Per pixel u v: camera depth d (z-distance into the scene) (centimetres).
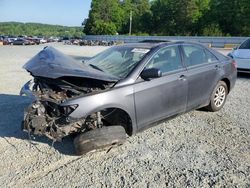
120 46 565
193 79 544
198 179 371
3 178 377
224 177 375
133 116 453
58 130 407
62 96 412
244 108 670
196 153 441
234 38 4325
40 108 411
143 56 485
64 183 365
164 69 502
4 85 934
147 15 10281
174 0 9200
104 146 417
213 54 621
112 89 431
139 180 370
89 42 5638
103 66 507
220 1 7869
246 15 7200
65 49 3425
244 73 1148
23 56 2169
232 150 451
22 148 457
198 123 566
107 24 10481
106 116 448
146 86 463
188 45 566
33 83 472
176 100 514
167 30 9438
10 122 568
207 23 8044
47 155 436
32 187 357
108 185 360
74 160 421
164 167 400
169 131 526
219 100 638
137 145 468
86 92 419
